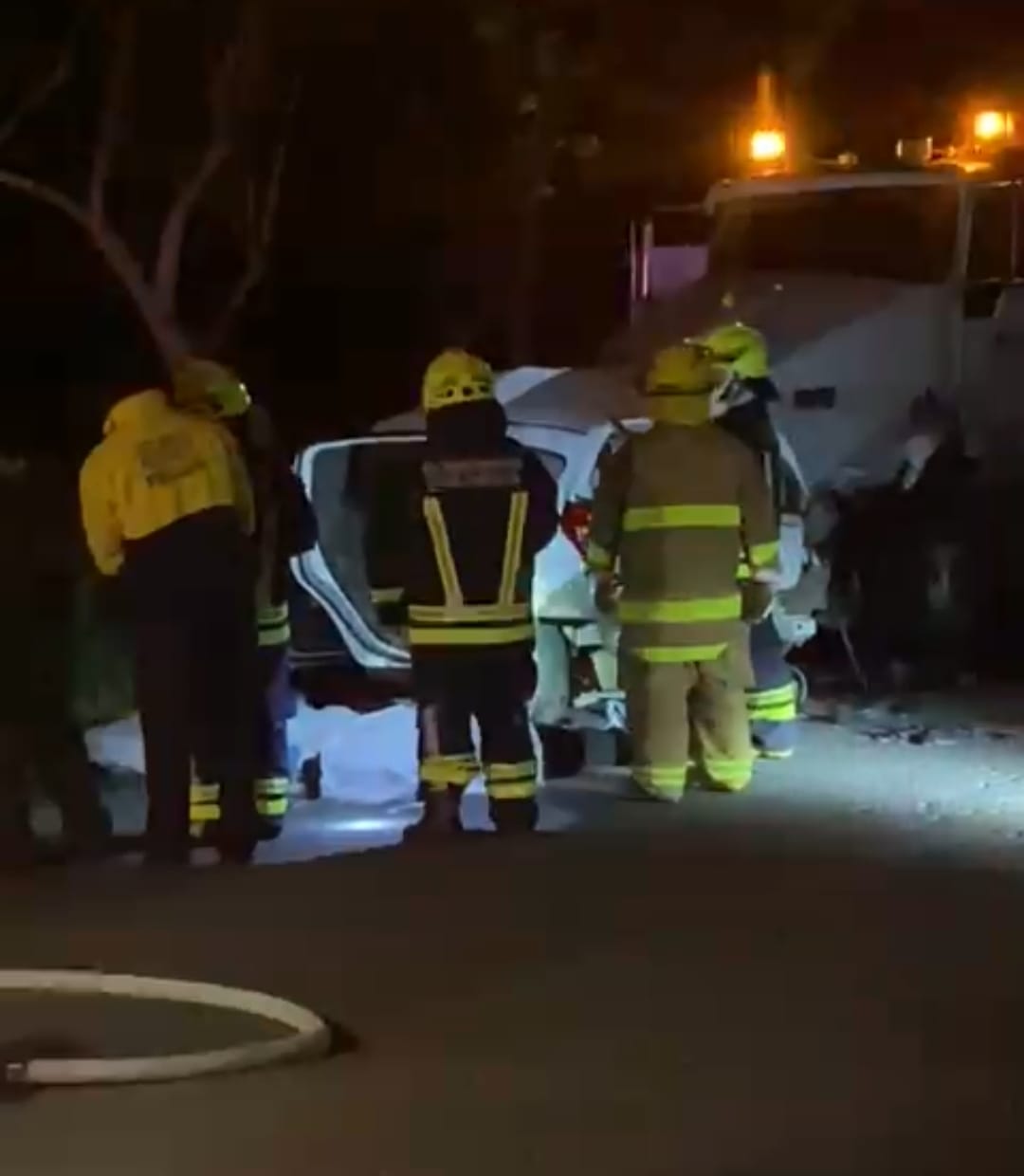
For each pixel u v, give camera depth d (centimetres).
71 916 795
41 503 952
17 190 2409
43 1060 616
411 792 1043
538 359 2322
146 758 899
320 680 1073
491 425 929
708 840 920
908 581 1386
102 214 2203
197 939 759
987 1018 659
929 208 1434
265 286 2603
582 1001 677
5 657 921
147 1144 555
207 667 902
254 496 938
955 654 1404
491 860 880
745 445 1013
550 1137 557
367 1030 651
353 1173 534
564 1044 634
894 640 1393
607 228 2233
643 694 1004
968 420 1407
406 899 814
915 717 1264
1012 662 1434
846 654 1423
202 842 917
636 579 997
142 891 835
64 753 945
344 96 2439
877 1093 590
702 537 993
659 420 1000
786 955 730
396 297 2619
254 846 914
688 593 994
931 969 713
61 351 2531
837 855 889
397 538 1038
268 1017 663
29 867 895
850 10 1942
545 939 752
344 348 2631
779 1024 652
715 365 1095
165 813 900
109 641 1095
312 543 977
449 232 2519
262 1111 579
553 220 2341
